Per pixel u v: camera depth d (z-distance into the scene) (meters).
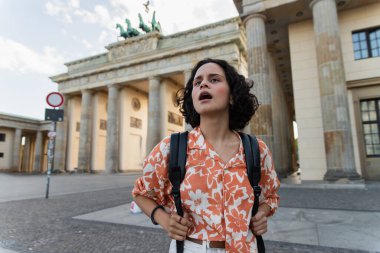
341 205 8.96
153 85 40.66
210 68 1.67
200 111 1.60
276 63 27.66
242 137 1.68
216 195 1.44
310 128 18.89
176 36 41.16
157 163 1.62
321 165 18.17
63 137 48.25
